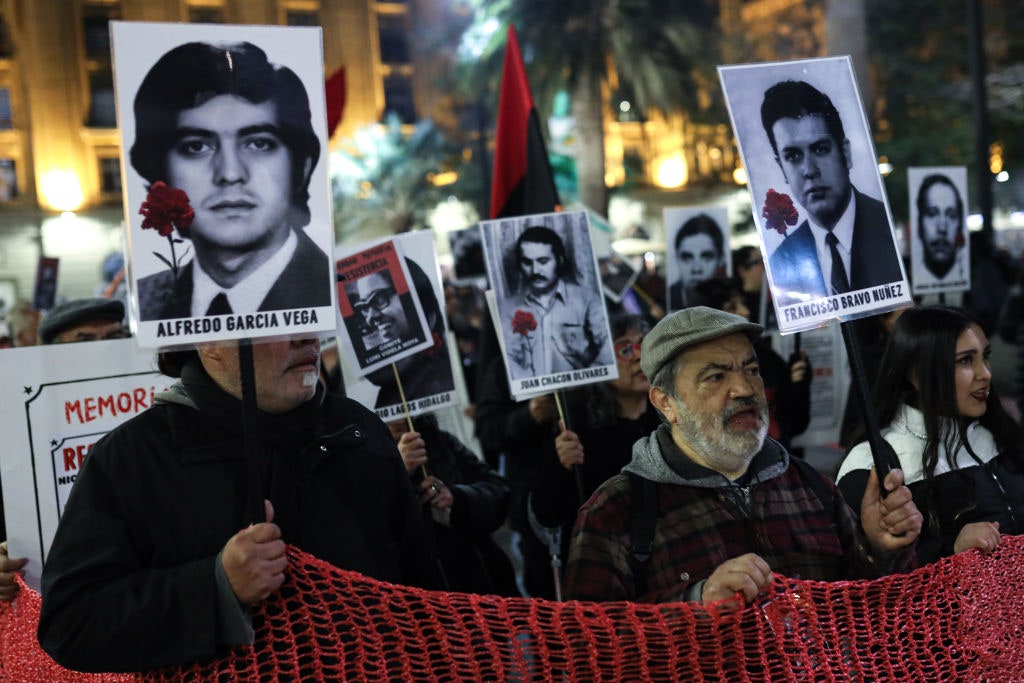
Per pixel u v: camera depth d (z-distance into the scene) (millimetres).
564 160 37031
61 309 4266
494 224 4188
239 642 2133
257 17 45469
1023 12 24688
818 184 2674
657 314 7891
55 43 40875
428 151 43094
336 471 2555
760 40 33656
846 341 2668
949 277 6738
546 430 4586
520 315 4168
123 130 2150
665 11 25266
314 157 2260
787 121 2678
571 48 24875
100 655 2158
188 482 2348
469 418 7094
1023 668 2762
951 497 3316
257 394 2438
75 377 3268
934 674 2629
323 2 47188
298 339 2311
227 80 2215
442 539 3773
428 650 2389
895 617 2607
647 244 33531
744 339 2785
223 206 2195
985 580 2756
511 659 2408
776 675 2422
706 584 2436
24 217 40406
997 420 3461
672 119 29641
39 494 3189
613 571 2668
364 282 4051
